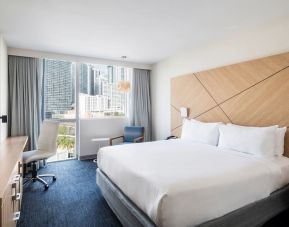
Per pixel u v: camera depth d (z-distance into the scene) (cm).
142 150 283
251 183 190
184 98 423
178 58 447
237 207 179
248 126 302
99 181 288
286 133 260
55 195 292
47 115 450
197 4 233
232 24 289
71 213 245
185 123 392
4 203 132
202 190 163
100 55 455
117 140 527
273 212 210
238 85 316
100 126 505
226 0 224
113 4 232
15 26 294
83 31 313
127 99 548
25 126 408
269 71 276
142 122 539
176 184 162
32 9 244
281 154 258
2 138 329
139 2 228
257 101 291
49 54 427
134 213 185
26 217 235
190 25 293
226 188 174
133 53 441
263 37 289
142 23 285
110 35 331
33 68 414
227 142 296
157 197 157
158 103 525
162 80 505
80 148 480
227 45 338
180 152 271
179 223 150
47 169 407
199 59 391
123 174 214
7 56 386
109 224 223
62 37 339
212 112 361
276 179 214
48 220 229
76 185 329
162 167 207
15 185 179
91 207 260
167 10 247
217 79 350
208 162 224
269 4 233
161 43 375
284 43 266
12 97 396
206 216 161
